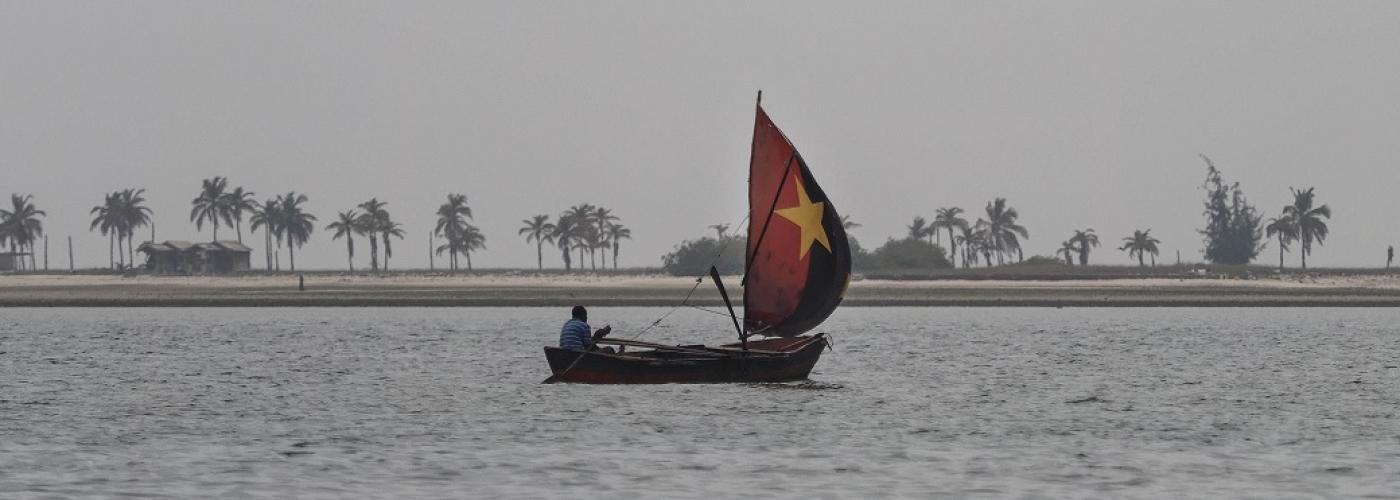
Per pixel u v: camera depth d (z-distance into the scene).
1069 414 153.62
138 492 104.88
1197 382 194.75
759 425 142.50
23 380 195.00
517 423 143.75
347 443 129.75
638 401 163.00
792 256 188.00
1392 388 184.88
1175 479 111.19
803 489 107.06
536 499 102.62
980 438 133.75
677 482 109.81
